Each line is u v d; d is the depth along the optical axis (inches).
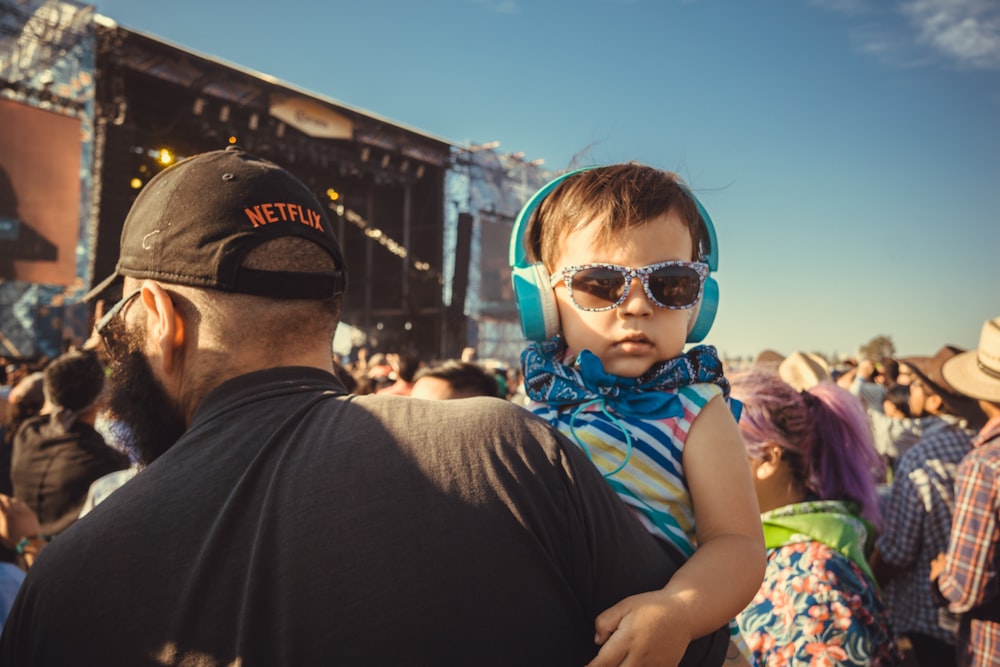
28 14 534.9
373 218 931.3
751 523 37.6
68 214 576.1
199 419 33.8
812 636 63.8
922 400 185.2
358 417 32.6
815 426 76.4
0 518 84.6
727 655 35.7
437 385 125.0
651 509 38.0
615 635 29.5
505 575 29.0
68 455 111.7
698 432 40.0
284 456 30.9
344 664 27.0
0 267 548.7
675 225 42.8
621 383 42.1
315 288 36.5
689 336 47.8
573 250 43.7
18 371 341.1
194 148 757.9
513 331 888.3
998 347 107.0
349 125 748.6
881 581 123.3
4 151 548.7
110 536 29.1
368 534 28.6
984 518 88.0
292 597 27.7
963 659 93.2
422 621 27.7
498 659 28.2
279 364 35.5
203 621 27.5
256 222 35.1
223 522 29.1
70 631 27.8
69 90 573.9
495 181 876.0
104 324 38.0
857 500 75.7
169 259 35.0
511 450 31.7
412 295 888.9
